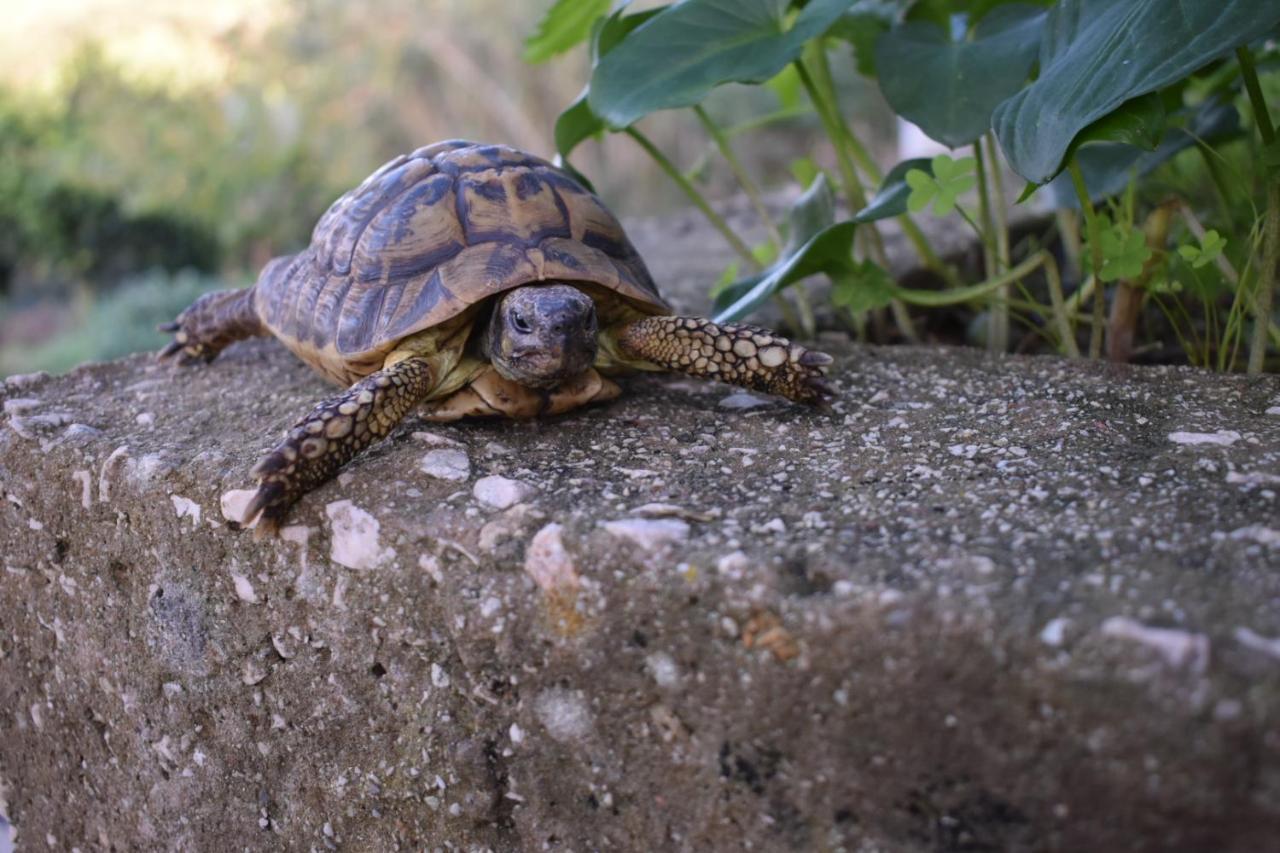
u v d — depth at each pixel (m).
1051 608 0.23
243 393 0.39
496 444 0.32
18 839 0.40
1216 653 0.22
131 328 1.04
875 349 0.40
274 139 1.49
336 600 0.29
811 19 0.35
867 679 0.24
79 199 1.48
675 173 0.44
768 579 0.25
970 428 0.32
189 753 0.33
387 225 0.33
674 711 0.26
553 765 0.27
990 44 0.36
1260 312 0.35
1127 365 0.36
